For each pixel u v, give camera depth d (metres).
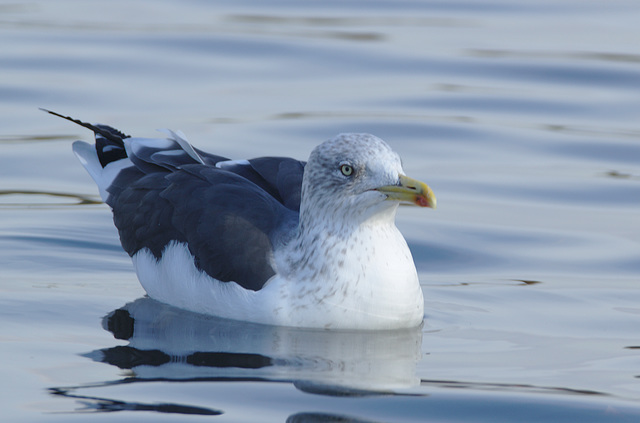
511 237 15.46
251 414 9.25
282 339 11.40
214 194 12.45
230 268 11.98
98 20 27.34
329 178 11.48
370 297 11.62
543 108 21.80
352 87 22.80
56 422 9.03
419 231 15.66
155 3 29.59
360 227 11.61
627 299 13.07
